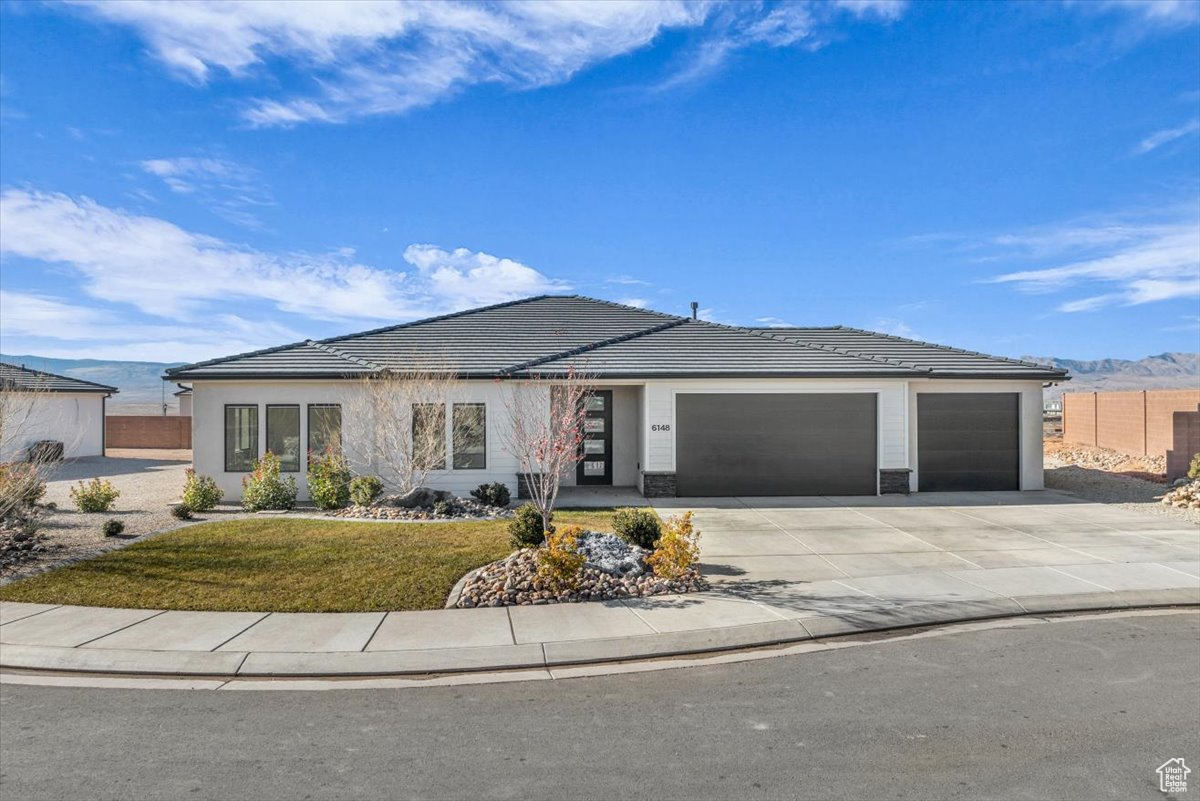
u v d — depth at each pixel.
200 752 5.12
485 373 16.97
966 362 19.66
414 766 4.90
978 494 18.34
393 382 16.02
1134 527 13.75
